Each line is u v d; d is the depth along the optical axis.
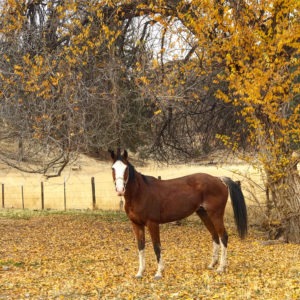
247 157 15.57
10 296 8.42
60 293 8.49
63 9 14.41
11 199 29.22
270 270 10.31
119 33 13.80
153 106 16.59
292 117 14.41
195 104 16.91
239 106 17.17
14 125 14.07
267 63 13.91
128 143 18.45
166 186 10.23
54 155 15.09
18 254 12.87
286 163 14.84
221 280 9.33
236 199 10.77
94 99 14.08
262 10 14.13
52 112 13.51
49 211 23.86
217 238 10.78
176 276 9.87
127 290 8.69
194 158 19.31
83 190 30.86
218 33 14.14
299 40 14.15
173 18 13.91
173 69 14.07
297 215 15.03
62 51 14.00
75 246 14.28
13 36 14.21
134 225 10.09
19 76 13.74
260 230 17.67
